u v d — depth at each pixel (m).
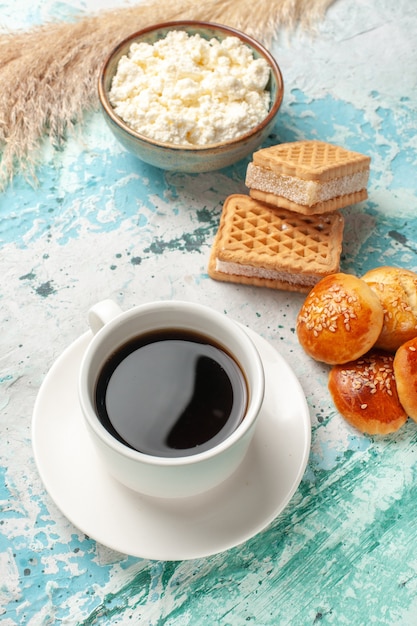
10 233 0.63
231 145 0.61
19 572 0.50
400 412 0.54
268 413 0.50
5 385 0.56
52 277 0.61
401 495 0.53
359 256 0.62
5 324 0.59
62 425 0.50
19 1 0.75
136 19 0.73
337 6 0.76
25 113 0.67
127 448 0.44
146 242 0.63
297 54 0.73
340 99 0.70
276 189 0.60
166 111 0.63
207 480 0.46
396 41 0.75
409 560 0.51
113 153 0.67
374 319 0.55
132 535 0.47
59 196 0.65
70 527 0.52
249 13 0.74
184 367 0.48
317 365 0.57
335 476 0.54
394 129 0.69
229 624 0.49
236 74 0.65
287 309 0.60
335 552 0.51
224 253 0.59
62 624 0.49
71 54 0.70
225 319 0.47
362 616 0.50
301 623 0.50
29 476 0.53
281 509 0.48
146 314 0.48
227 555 0.51
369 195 0.65
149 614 0.50
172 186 0.65
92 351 0.46
